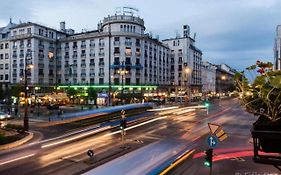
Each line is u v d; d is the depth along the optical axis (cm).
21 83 6619
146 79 7025
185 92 7850
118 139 2253
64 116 3922
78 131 2689
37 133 2572
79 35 7138
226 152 1775
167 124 3238
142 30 7000
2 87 6700
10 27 7406
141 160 1588
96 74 6650
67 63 7150
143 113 4522
